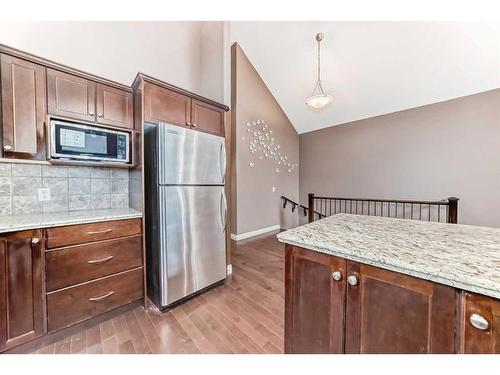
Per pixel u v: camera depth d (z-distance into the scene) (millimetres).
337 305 910
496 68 3010
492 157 3379
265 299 2115
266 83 4734
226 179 2643
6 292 1320
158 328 1673
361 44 3334
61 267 1513
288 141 5621
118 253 1780
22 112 1548
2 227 1293
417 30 2922
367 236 1043
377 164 4609
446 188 3795
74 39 2090
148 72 2549
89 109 1824
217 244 2338
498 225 3357
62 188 1973
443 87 3539
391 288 782
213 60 2760
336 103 4598
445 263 719
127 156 1981
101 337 1561
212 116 2447
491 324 605
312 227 1236
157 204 1896
